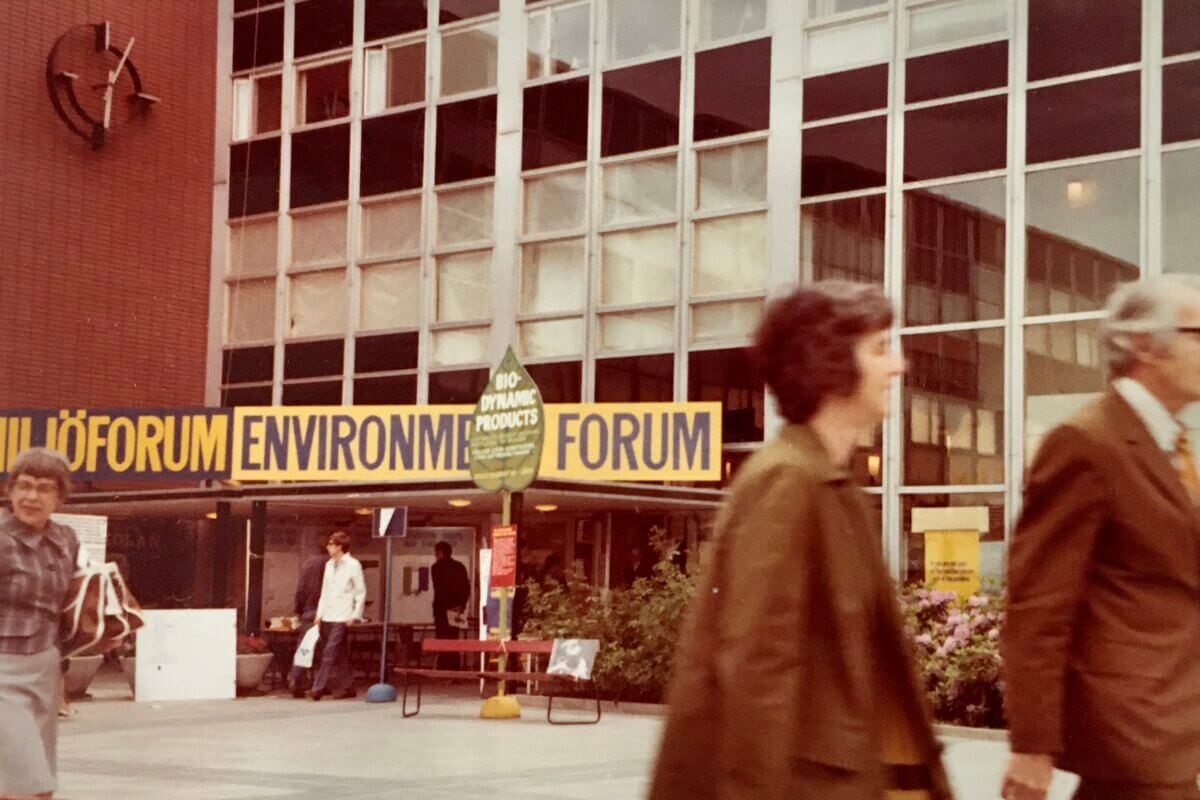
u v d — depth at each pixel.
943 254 24.48
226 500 22.41
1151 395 3.87
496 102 30.05
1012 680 3.75
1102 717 3.66
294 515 26.39
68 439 23.50
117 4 32.78
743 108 26.89
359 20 32.31
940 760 3.16
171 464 22.94
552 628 18.41
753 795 2.83
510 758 12.35
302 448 22.19
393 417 21.86
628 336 27.88
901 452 24.44
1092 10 23.34
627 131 28.27
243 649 20.50
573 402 28.34
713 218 27.06
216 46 34.34
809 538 2.99
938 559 23.84
